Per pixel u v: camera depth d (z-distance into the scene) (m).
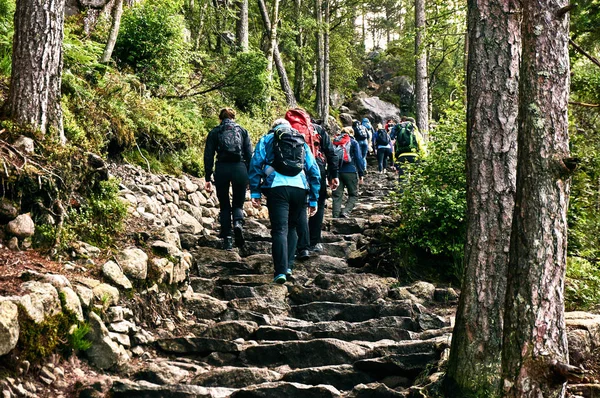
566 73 3.03
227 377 4.25
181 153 10.24
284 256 6.11
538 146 2.99
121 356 4.30
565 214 2.99
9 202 4.67
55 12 5.69
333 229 9.10
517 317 2.98
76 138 6.48
